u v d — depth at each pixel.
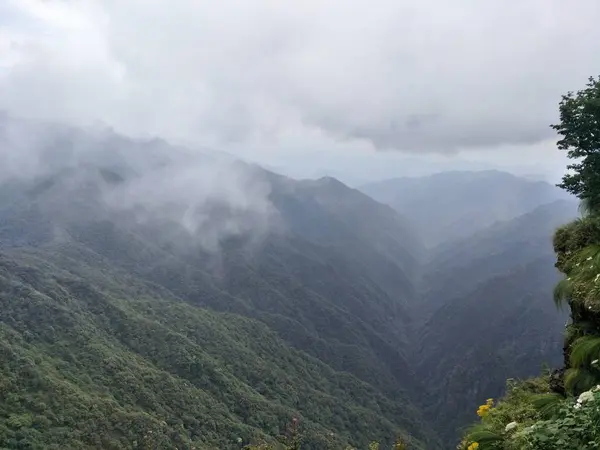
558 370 7.61
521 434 5.36
